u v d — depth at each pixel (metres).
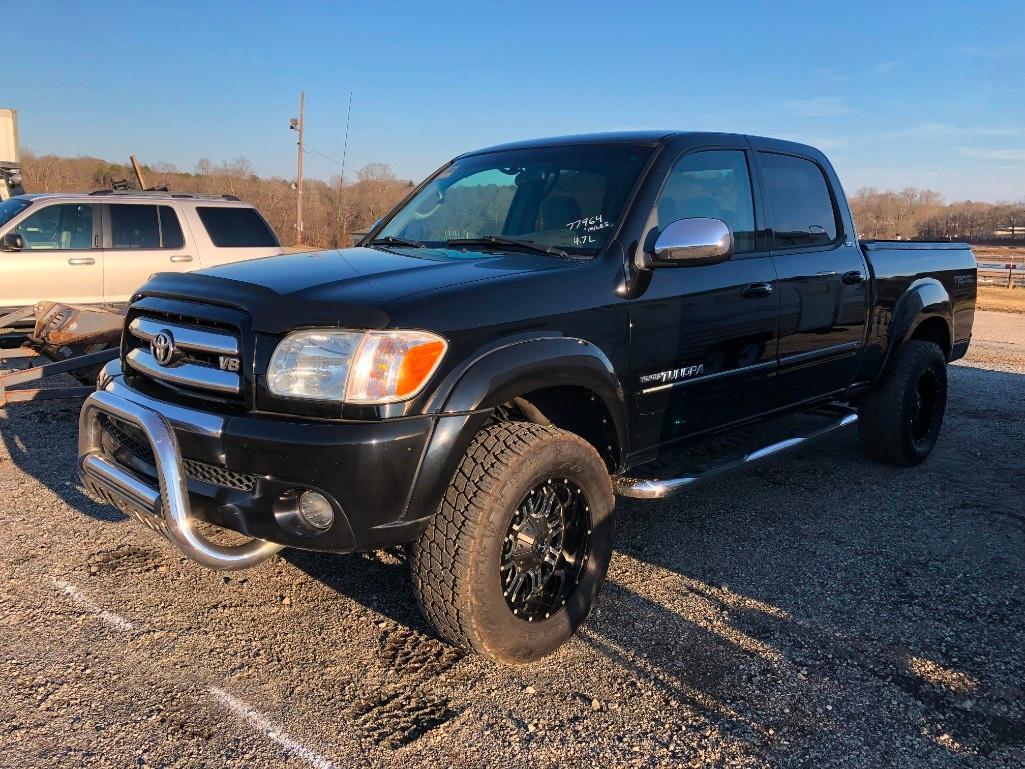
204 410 2.77
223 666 2.92
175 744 2.48
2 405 5.45
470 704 2.73
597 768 2.43
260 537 2.68
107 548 3.90
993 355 11.48
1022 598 3.62
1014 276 29.94
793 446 4.43
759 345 4.03
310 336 2.61
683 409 3.69
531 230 3.70
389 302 2.68
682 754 2.50
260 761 2.41
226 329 2.78
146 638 3.09
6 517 4.25
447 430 2.65
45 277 8.69
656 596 3.55
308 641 3.11
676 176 3.73
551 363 2.93
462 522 2.70
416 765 2.42
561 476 2.97
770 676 2.94
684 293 3.57
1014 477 5.41
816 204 4.64
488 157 4.39
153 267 9.33
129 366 3.19
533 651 2.93
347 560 3.85
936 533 4.38
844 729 2.64
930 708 2.77
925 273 5.46
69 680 2.80
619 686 2.86
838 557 4.02
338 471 2.52
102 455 3.22
